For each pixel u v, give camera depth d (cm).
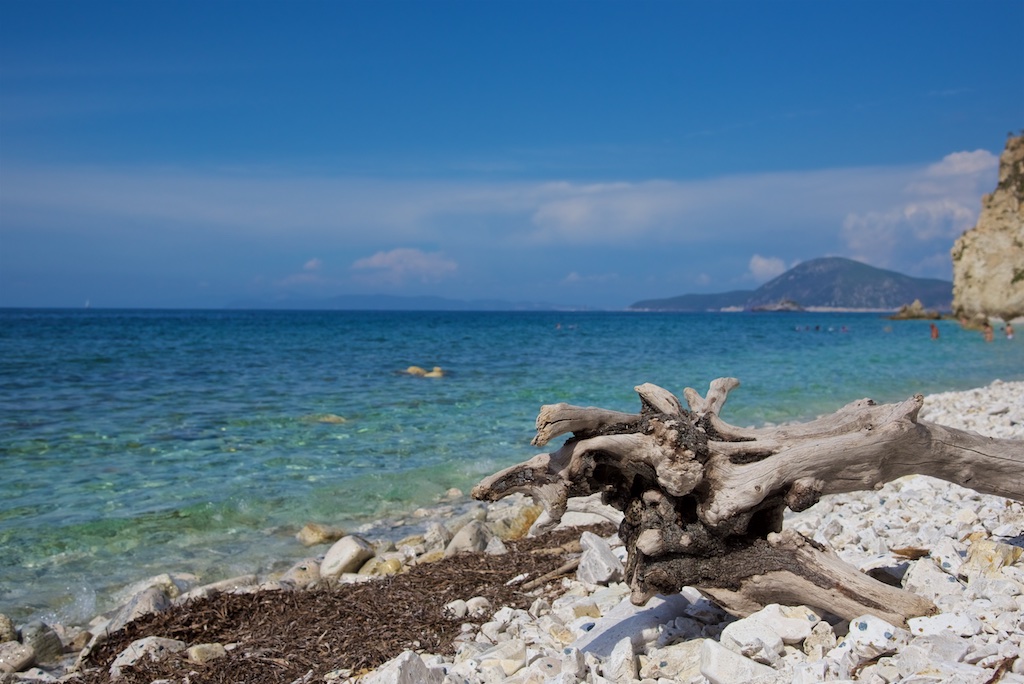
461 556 775
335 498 1127
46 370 2627
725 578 442
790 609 430
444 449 1435
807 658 396
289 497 1124
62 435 1512
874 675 354
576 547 749
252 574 833
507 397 2100
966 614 401
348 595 668
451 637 545
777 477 436
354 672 491
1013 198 7256
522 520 975
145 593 695
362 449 1433
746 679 372
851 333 6412
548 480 464
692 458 434
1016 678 333
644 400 470
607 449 441
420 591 659
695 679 392
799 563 433
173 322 7962
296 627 591
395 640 543
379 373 2709
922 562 478
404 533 988
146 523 992
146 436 1520
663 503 452
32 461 1298
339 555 828
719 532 441
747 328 7900
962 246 7606
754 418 1823
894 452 461
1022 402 1445
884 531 658
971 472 489
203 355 3403
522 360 3341
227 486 1167
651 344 4703
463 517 995
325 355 3534
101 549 900
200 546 922
